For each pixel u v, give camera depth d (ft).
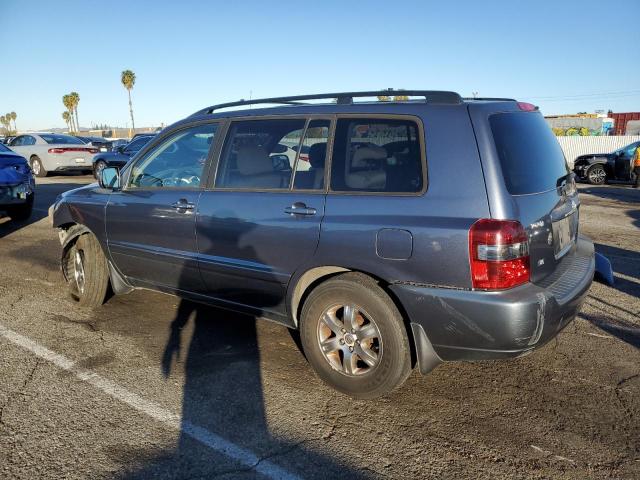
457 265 9.33
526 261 9.48
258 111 12.66
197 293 13.84
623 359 12.78
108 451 9.12
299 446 9.33
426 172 9.93
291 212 11.24
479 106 10.11
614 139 97.35
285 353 13.15
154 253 14.14
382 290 10.25
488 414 10.38
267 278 11.82
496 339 9.28
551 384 11.57
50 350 13.21
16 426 9.82
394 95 10.96
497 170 9.49
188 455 9.05
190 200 13.15
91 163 59.98
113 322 15.15
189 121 13.96
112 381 11.61
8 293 17.85
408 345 10.25
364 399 10.85
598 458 8.98
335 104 11.53
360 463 8.86
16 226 30.53
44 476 8.44
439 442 9.46
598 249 24.80
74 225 16.88
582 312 16.07
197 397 10.98
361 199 10.47
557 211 10.81
